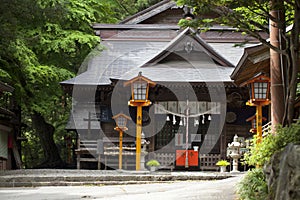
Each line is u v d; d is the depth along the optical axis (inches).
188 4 370.6
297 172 248.4
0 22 633.6
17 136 885.8
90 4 924.6
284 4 385.7
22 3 640.4
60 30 842.2
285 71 377.4
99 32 923.4
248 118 789.2
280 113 378.3
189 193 396.8
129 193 442.6
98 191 463.2
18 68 791.1
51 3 694.5
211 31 924.6
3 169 758.5
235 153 651.5
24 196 432.5
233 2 362.3
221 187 416.8
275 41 384.2
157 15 960.3
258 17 437.1
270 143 349.1
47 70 797.2
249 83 570.3
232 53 880.9
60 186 533.0
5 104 888.9
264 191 320.8
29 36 807.7
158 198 383.9
